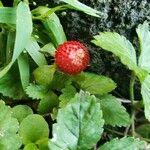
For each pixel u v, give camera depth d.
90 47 0.14
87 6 0.13
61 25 0.14
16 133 0.11
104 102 0.13
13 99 0.13
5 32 0.13
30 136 0.12
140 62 0.13
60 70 0.13
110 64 0.14
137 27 0.14
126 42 0.13
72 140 0.11
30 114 0.12
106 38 0.13
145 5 0.14
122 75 0.14
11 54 0.13
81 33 0.14
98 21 0.14
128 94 0.15
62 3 0.14
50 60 0.13
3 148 0.11
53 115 0.13
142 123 0.15
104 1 0.14
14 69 0.13
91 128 0.11
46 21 0.13
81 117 0.11
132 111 0.14
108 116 0.13
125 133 0.14
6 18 0.12
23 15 0.12
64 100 0.12
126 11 0.14
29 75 0.13
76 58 0.12
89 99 0.11
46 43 0.14
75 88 0.13
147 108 0.12
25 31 0.12
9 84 0.13
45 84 0.13
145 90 0.12
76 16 0.14
